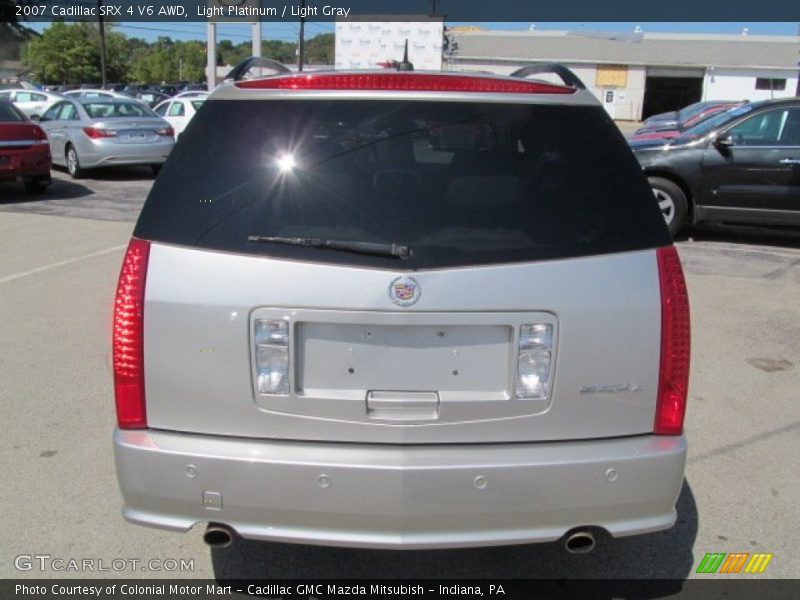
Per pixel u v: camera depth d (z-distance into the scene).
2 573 2.86
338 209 2.35
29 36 44.22
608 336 2.32
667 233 2.42
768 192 8.56
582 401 2.35
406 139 2.43
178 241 2.34
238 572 2.91
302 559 3.00
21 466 3.59
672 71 48.72
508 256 2.31
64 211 10.63
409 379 2.35
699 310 6.26
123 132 14.03
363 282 2.28
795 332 5.74
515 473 2.29
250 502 2.34
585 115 2.52
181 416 2.37
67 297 6.36
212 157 2.44
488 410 2.34
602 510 2.36
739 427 4.14
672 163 8.83
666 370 2.37
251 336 2.30
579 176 2.43
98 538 3.08
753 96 48.09
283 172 2.39
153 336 2.33
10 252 7.97
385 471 2.28
